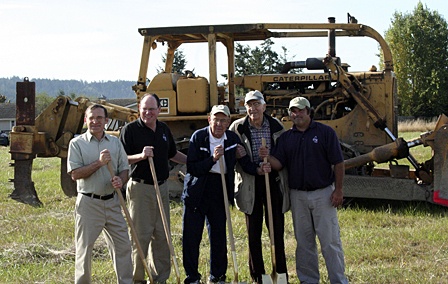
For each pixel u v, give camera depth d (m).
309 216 5.91
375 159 9.99
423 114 49.19
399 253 7.21
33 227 8.78
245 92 14.52
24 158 10.25
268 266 6.67
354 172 10.41
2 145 41.53
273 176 6.07
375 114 10.51
